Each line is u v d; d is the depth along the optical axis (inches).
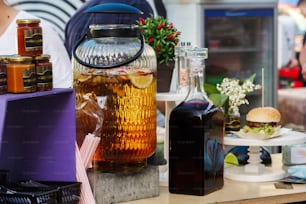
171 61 76.9
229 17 187.6
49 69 61.9
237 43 195.6
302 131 83.7
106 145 66.2
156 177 69.5
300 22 206.7
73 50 68.2
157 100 73.8
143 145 66.9
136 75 65.2
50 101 65.2
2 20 95.0
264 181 75.9
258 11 192.5
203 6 183.3
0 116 55.8
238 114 80.5
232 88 81.4
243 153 83.0
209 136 69.9
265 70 200.4
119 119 65.8
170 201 67.5
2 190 59.5
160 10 179.6
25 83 58.8
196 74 70.9
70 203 62.6
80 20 165.6
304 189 72.6
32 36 60.5
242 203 68.5
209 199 68.2
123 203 67.0
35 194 57.7
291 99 195.8
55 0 166.4
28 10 164.9
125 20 79.1
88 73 66.4
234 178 76.7
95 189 65.5
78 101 67.6
